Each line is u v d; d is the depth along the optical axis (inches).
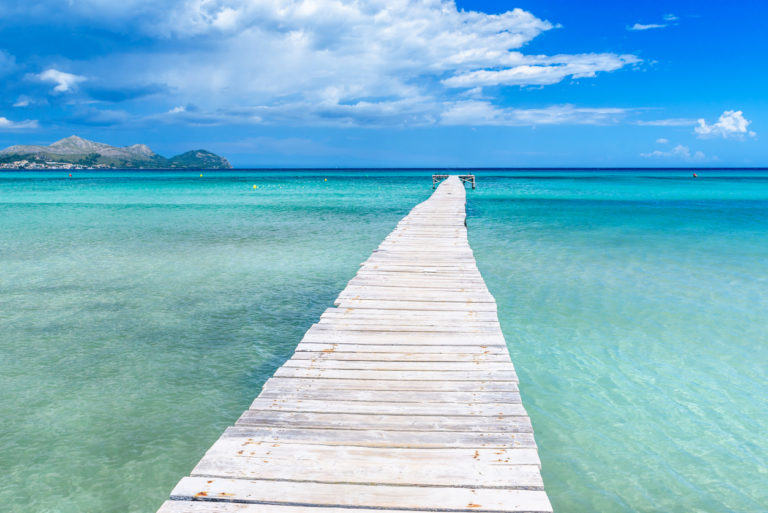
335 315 315.6
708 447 231.8
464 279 406.3
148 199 1753.2
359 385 219.0
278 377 227.1
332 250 707.4
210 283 520.1
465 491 146.1
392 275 420.8
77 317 407.8
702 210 1301.7
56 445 231.1
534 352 339.6
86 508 191.5
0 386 287.9
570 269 580.4
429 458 162.6
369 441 173.9
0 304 441.7
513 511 137.6
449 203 1112.2
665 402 272.4
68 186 2871.6
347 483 149.6
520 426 184.9
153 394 280.2
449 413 194.4
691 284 508.7
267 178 4520.2
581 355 334.0
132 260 633.6
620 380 298.4
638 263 610.5
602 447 232.1
